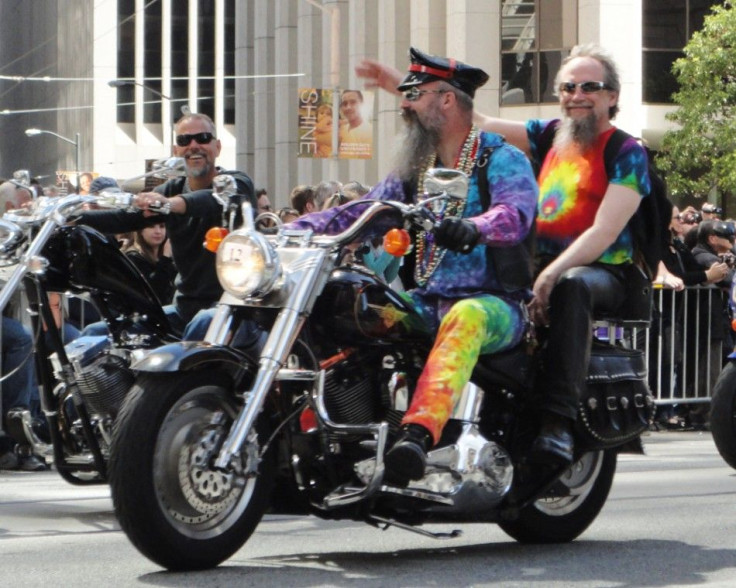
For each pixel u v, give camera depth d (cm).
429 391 1314
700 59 7381
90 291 1606
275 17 11150
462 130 1416
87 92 18588
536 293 1434
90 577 1291
